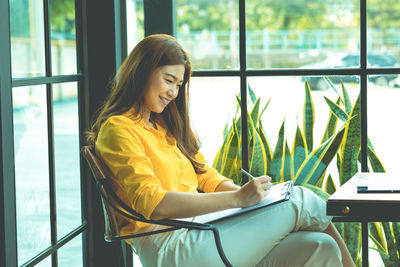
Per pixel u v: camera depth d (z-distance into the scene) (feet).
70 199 8.22
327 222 6.88
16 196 6.59
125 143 6.54
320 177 9.17
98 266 9.21
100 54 9.00
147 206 6.20
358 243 9.07
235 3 9.69
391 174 7.33
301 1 10.19
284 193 6.74
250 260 6.53
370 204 5.60
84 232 8.80
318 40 9.92
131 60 7.05
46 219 7.39
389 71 9.04
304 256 6.39
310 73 9.16
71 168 8.27
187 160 7.55
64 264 8.02
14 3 6.54
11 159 6.27
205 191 7.88
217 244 5.92
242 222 6.48
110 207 6.39
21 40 6.70
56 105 7.71
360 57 9.11
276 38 9.73
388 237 8.96
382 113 9.05
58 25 7.81
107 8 8.92
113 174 6.70
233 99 9.32
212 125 9.39
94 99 9.00
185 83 7.57
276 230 6.54
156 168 6.89
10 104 6.25
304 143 9.19
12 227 6.30
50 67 7.50
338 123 9.11
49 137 7.49
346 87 9.10
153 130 7.15
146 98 7.04
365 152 9.07
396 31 9.09
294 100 9.20
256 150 9.27
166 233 6.57
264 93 9.26
